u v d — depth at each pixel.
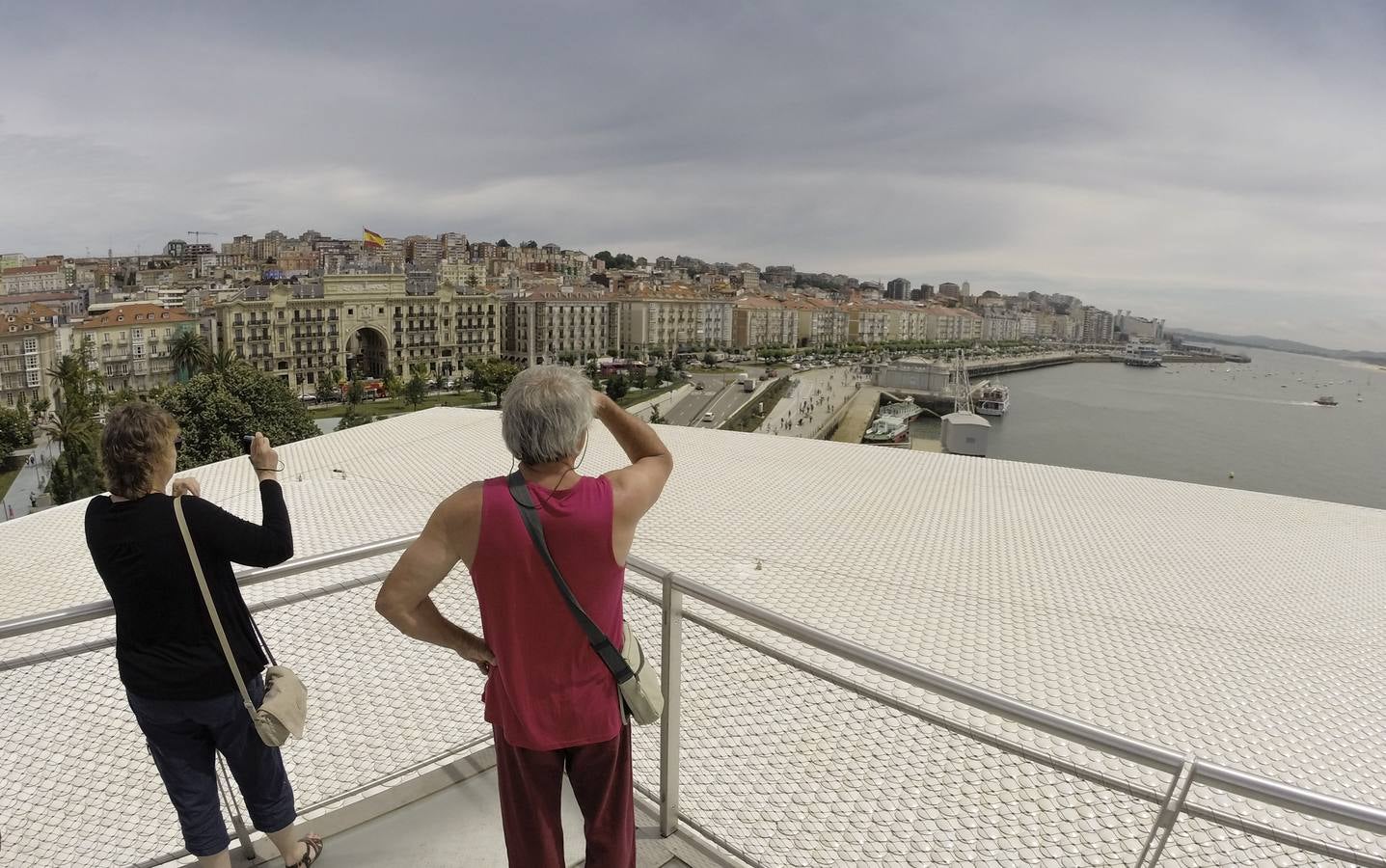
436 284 147.38
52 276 182.00
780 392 138.25
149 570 2.05
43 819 2.91
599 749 1.95
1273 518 9.30
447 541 1.77
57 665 3.72
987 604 6.77
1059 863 3.03
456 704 3.84
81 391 65.19
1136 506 9.68
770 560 7.61
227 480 10.16
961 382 158.50
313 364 120.94
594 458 11.19
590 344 168.00
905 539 8.33
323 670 3.96
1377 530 9.05
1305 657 6.00
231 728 2.25
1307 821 2.77
